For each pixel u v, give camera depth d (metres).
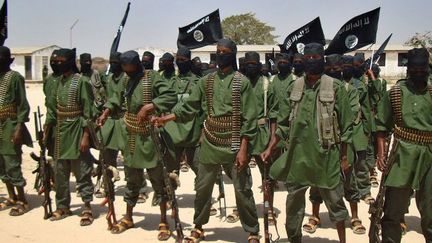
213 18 9.80
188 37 9.96
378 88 8.02
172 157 6.52
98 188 8.30
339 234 5.19
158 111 6.00
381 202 4.95
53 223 6.79
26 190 8.64
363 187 7.72
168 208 7.54
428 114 4.78
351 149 5.29
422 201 4.89
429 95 4.79
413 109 4.79
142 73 6.11
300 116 5.05
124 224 6.47
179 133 6.75
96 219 7.00
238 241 6.09
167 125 6.84
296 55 7.66
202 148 5.74
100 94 9.05
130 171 6.27
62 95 6.76
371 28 8.73
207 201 5.89
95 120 7.05
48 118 6.92
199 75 10.04
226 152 5.54
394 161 4.86
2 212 7.30
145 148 6.05
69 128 6.74
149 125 5.99
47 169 7.02
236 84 5.51
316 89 5.01
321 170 4.99
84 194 6.80
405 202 4.93
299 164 5.08
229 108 5.52
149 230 6.51
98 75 9.22
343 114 4.97
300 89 5.08
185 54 8.08
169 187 5.90
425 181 4.84
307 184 5.07
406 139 4.83
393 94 4.88
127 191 6.45
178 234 5.87
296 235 5.37
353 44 8.88
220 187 7.20
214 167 5.72
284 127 5.34
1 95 7.04
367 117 7.11
